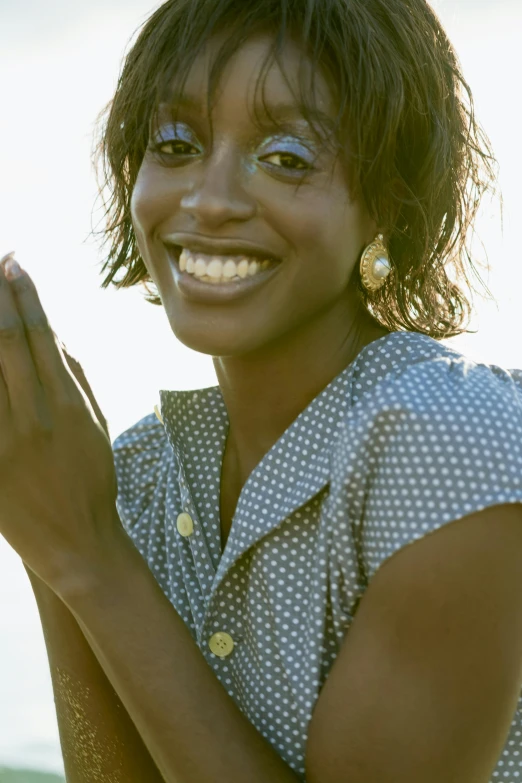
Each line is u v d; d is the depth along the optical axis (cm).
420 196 239
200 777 212
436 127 237
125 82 245
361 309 250
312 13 220
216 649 236
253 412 244
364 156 224
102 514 225
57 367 222
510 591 205
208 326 226
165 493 260
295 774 219
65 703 261
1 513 223
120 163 252
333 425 229
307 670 221
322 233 221
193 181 223
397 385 214
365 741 204
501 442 207
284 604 226
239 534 229
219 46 221
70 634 256
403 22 231
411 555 205
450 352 230
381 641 207
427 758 204
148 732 217
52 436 221
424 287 251
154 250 233
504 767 229
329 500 218
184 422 255
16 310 220
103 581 221
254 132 220
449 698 204
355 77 221
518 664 208
